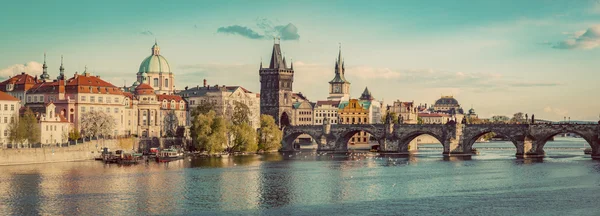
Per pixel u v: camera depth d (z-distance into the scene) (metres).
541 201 162.62
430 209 152.88
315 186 188.50
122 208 152.38
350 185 190.75
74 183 188.00
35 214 145.62
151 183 190.50
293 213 148.50
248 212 149.25
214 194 172.25
